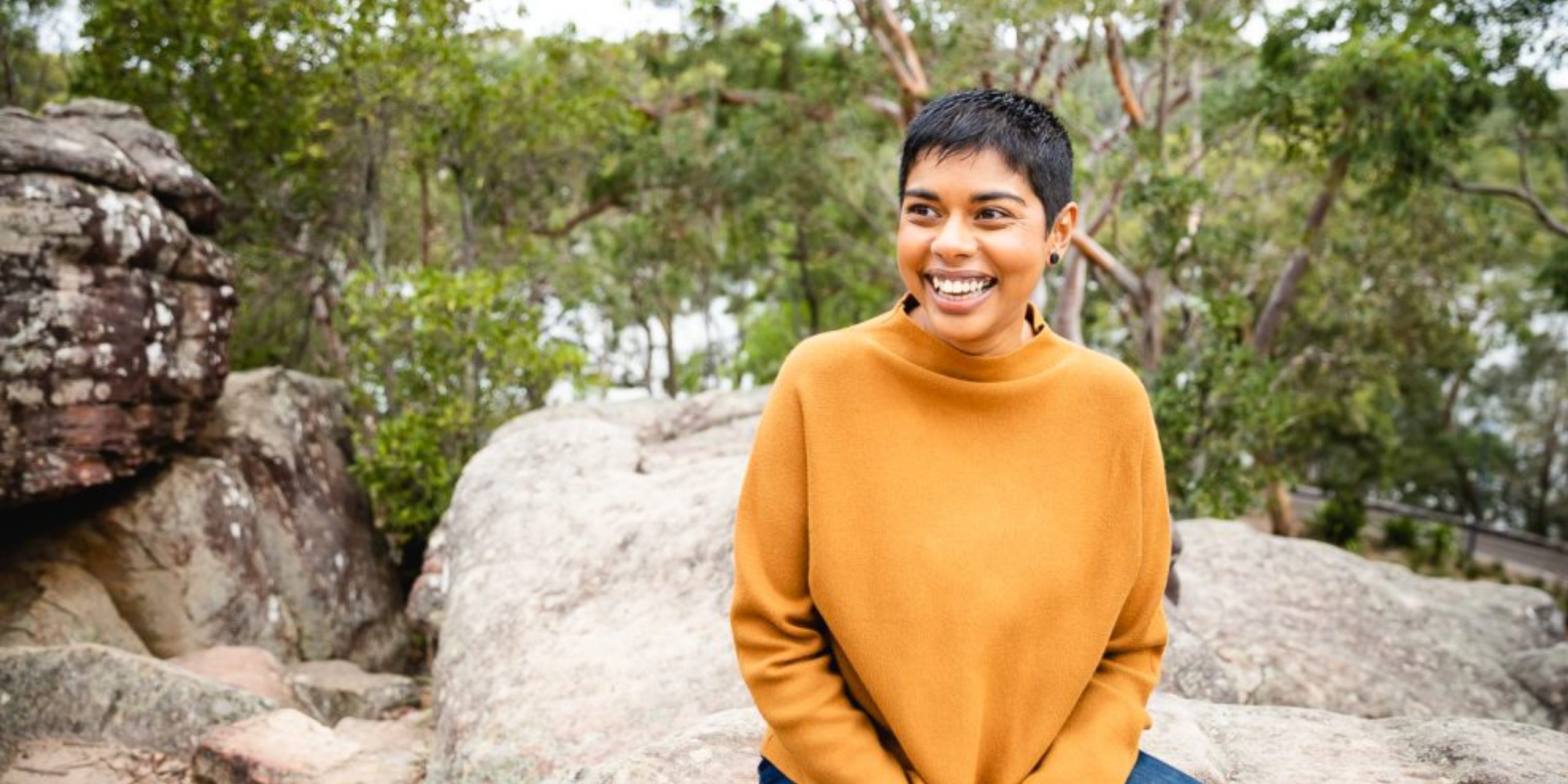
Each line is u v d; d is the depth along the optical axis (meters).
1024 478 1.41
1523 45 11.77
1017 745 1.43
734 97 17.00
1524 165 14.30
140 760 4.54
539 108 10.96
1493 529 30.16
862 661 1.41
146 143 7.17
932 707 1.39
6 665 4.88
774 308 22.66
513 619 4.58
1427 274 16.42
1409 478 31.12
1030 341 1.44
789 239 18.08
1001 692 1.42
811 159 16.12
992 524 1.39
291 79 10.27
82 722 4.70
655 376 18.78
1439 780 2.25
